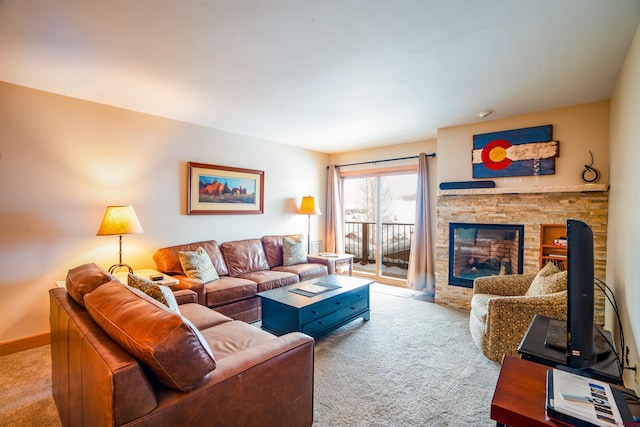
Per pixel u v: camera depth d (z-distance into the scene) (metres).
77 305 1.67
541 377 1.24
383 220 5.69
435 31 1.91
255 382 1.41
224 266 3.95
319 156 5.81
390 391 2.14
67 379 1.55
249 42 2.04
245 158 4.55
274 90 2.86
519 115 3.60
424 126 4.07
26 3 1.62
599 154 3.17
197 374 1.19
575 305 1.46
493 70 2.45
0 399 2.07
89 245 3.14
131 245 3.44
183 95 2.99
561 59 2.27
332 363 2.53
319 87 2.79
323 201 5.91
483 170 3.83
